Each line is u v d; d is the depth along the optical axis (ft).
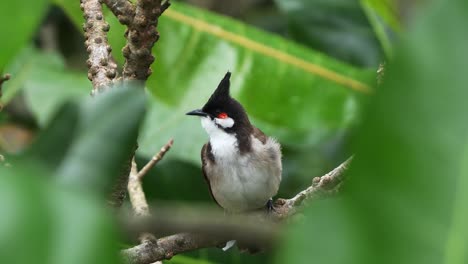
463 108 6.01
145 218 7.22
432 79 6.02
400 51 6.06
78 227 6.02
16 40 7.84
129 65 19.71
